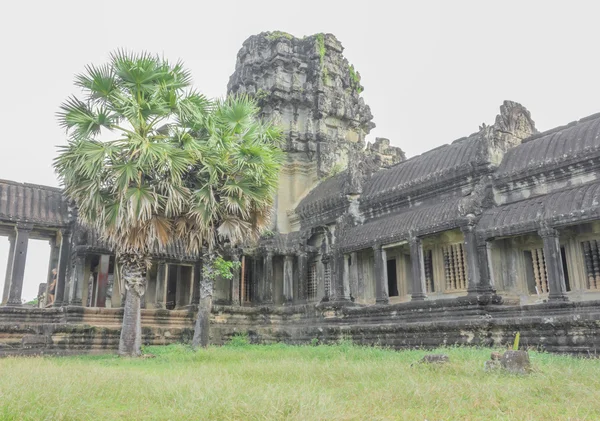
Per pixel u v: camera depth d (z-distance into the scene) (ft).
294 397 22.13
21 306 71.87
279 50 105.40
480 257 59.11
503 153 66.03
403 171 77.92
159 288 84.58
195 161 64.39
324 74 107.04
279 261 95.66
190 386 26.66
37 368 37.42
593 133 56.59
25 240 74.08
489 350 47.47
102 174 59.36
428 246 72.28
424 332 60.03
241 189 65.46
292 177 102.47
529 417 19.77
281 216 98.84
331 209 86.69
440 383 27.14
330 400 22.41
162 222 61.93
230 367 40.55
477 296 57.26
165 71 64.03
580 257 57.47
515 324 51.34
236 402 21.58
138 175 58.70
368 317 71.00
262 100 103.65
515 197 62.59
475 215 60.54
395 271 80.74
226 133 68.39
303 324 84.12
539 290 60.54
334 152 102.06
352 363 39.50
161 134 67.00
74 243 77.46
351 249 76.07
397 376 31.22
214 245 69.21
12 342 65.98
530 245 61.98
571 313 49.73
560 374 29.04
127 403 24.36
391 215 77.25
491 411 21.43
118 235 59.52
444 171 68.90
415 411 21.76
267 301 89.25
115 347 69.92
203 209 62.85
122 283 63.87
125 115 59.93
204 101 68.69
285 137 102.78
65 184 62.39
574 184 56.70
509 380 28.96
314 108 104.58
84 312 72.90
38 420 19.17
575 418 19.42
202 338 66.44
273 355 51.90
